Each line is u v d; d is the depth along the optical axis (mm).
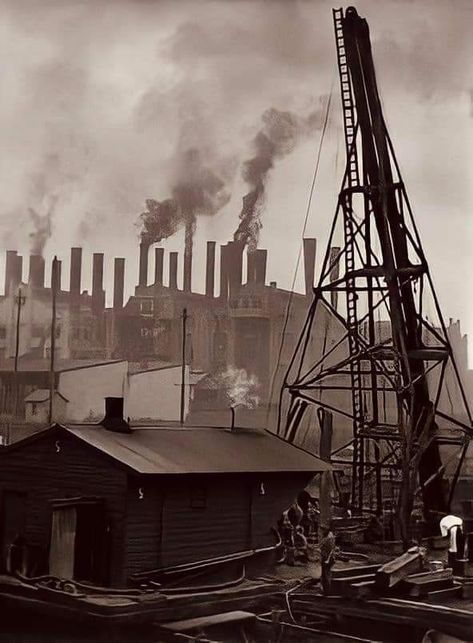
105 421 11289
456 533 11875
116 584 9914
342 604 10203
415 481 13281
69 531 10133
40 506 10742
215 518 10906
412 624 9711
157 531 10281
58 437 10703
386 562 12086
